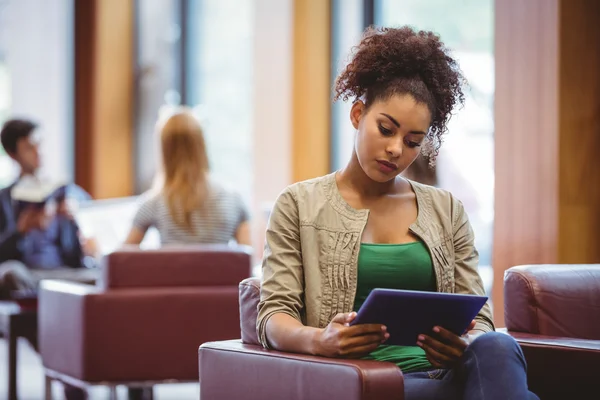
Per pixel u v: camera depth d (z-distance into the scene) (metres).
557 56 5.09
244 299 2.99
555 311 3.30
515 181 5.34
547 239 5.16
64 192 6.51
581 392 3.03
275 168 7.81
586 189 5.16
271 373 2.68
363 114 2.79
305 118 7.70
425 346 2.60
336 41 7.81
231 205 5.43
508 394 2.43
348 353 2.53
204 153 5.40
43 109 8.88
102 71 8.95
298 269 2.84
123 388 6.76
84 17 9.01
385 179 2.76
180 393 6.59
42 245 6.38
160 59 9.08
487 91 6.80
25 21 8.79
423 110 2.73
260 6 7.89
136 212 5.42
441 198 2.98
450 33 7.14
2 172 8.59
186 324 4.77
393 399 2.44
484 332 2.81
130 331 4.71
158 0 9.07
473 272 2.96
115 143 9.02
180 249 4.82
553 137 5.12
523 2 5.28
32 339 5.43
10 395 5.36
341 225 2.84
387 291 2.41
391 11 7.60
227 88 8.77
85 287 4.86
